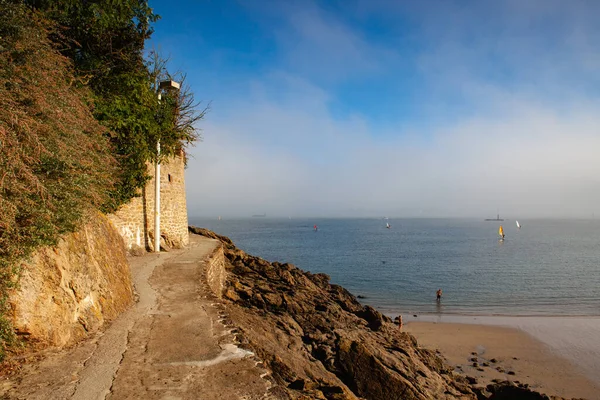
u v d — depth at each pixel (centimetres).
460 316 2891
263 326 1255
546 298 3591
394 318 2812
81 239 744
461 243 10594
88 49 1209
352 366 1212
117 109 1283
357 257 6750
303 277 2419
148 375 545
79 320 683
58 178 645
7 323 527
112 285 853
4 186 521
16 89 575
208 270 1399
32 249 564
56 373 532
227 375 556
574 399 1511
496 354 2105
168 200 1955
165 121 1647
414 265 5766
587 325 2658
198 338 701
